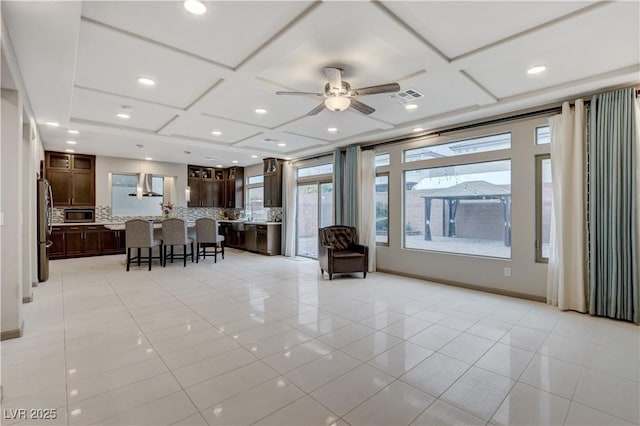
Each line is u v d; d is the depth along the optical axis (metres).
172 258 6.95
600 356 2.57
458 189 4.93
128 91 3.58
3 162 2.86
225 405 1.94
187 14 2.19
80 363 2.45
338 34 2.47
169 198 9.46
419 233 5.43
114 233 7.96
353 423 1.79
